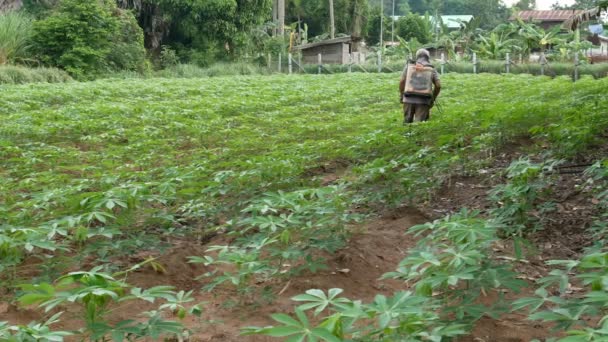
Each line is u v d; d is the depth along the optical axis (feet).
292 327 7.83
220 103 49.88
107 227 15.88
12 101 51.29
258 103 50.65
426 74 35.37
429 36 173.58
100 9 97.55
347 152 25.99
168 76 108.68
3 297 14.23
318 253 16.20
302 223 15.38
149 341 11.89
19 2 109.81
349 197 20.31
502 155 28.37
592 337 7.73
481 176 24.98
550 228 18.49
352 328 10.25
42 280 14.35
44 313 13.20
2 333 8.90
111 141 36.99
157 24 125.29
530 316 9.37
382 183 22.15
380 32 198.39
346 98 55.93
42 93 55.11
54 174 24.08
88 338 11.79
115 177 21.84
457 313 10.59
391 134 26.55
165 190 17.61
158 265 15.39
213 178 22.44
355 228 19.11
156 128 38.09
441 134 28.84
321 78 87.61
